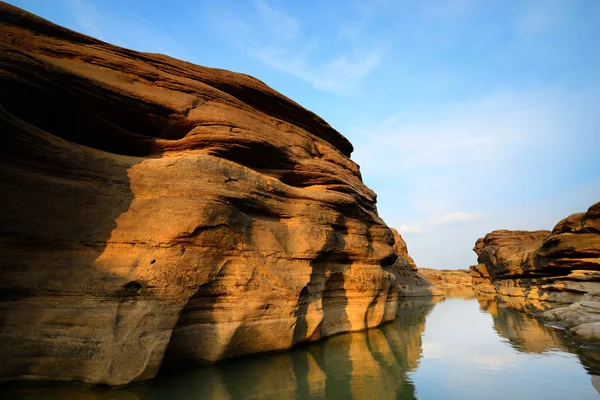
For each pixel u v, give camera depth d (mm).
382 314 26766
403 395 12000
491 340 22078
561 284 39219
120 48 17516
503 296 58625
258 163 19531
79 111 14469
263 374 13797
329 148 26109
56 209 12602
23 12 15586
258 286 15789
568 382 13336
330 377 13898
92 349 11469
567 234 42281
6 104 12695
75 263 12414
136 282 12359
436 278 115438
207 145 17250
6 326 11203
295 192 19891
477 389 12648
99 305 11922
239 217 15891
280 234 17969
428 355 17969
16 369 11125
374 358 17062
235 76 20484
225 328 14414
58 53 15789
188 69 19125
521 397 11812
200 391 11750
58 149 13023
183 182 14664
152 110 16469
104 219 13305
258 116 20781
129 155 16828
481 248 100125
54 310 11633
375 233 27953
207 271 14078
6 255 11617
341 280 23406
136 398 10773
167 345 12422
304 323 18562
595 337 20438
